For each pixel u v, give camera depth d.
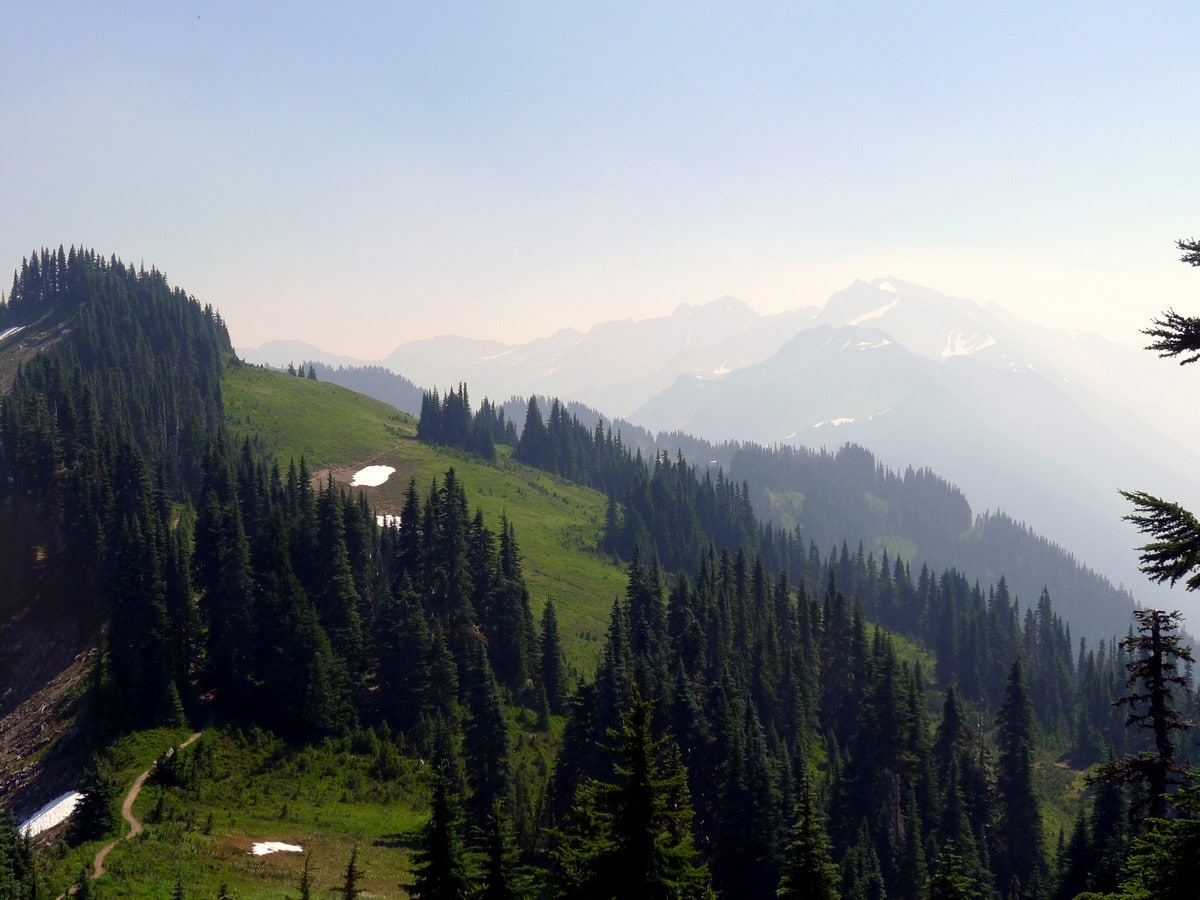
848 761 83.50
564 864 25.89
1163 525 19.41
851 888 64.75
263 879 58.75
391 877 62.66
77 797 75.88
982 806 82.56
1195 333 18.94
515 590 107.56
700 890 34.22
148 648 86.31
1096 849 63.34
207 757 78.88
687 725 75.12
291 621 88.75
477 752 75.94
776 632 115.44
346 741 86.69
